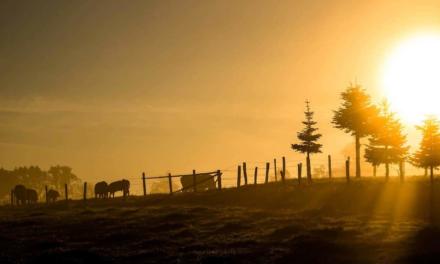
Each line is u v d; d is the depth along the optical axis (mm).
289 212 45969
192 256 29891
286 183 59969
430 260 26750
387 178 61000
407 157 60344
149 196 65312
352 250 29859
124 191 69688
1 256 32094
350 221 39969
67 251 32000
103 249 32781
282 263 27609
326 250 29953
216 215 44750
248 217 43250
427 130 55656
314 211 45969
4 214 55688
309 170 59844
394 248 29953
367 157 63812
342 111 67750
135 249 32688
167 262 28891
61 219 46312
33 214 52375
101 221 43594
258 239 33750
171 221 42125
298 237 33156
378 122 62906
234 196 56281
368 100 67188
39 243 35281
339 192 52219
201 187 72625
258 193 55781
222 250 31141
